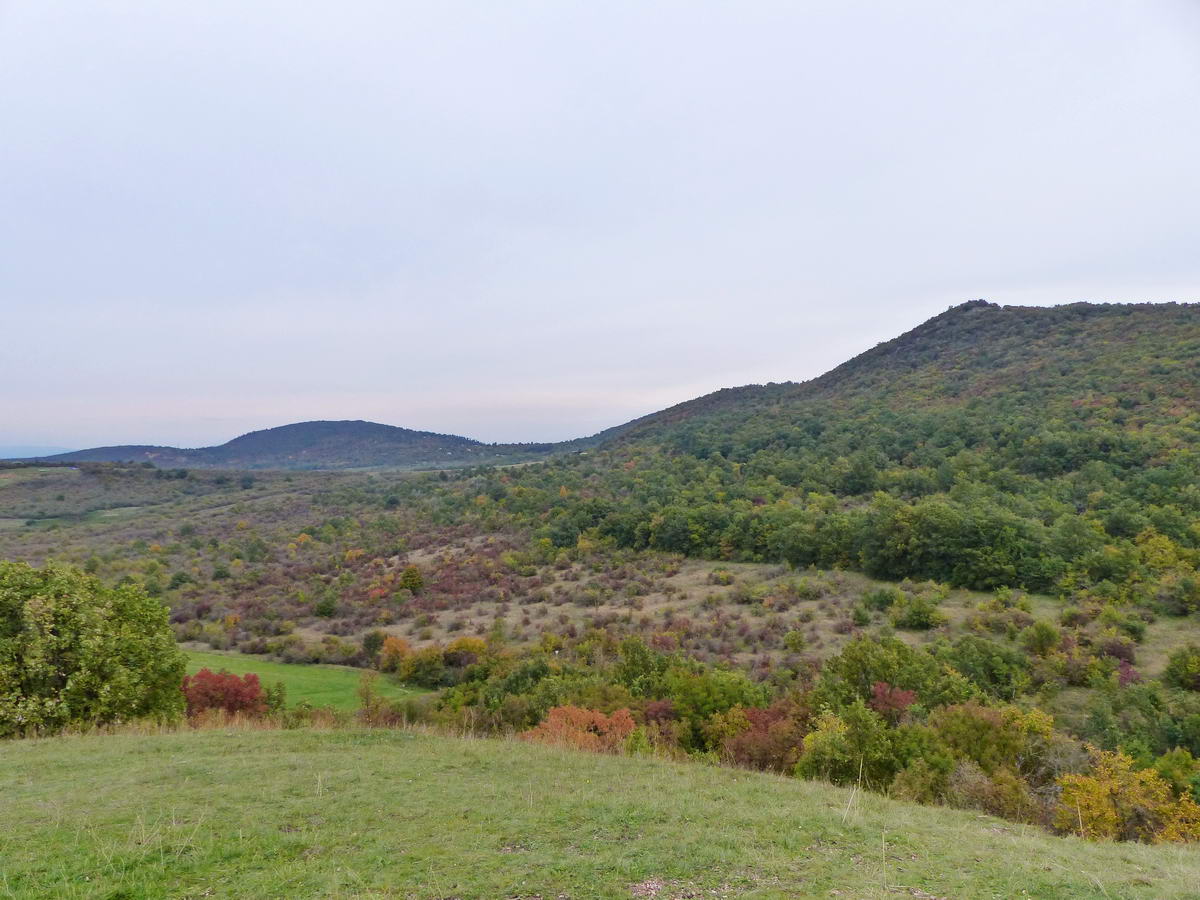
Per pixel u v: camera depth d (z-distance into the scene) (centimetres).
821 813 868
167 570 8450
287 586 7925
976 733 2275
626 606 6338
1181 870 705
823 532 6788
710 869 653
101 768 1045
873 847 744
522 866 644
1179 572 4544
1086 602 4538
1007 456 8294
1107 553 4881
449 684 4759
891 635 4578
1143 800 1827
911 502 7812
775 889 608
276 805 833
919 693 3156
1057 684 3572
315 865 633
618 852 687
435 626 6303
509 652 5044
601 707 3155
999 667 3688
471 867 638
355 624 6562
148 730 1463
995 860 712
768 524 7388
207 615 6719
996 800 1662
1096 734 2853
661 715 3095
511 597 7119
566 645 5181
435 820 787
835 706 2850
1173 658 3538
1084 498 6450
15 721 1397
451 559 8669
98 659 1527
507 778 1038
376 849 682
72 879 584
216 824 749
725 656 4659
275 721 1667
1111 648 3812
